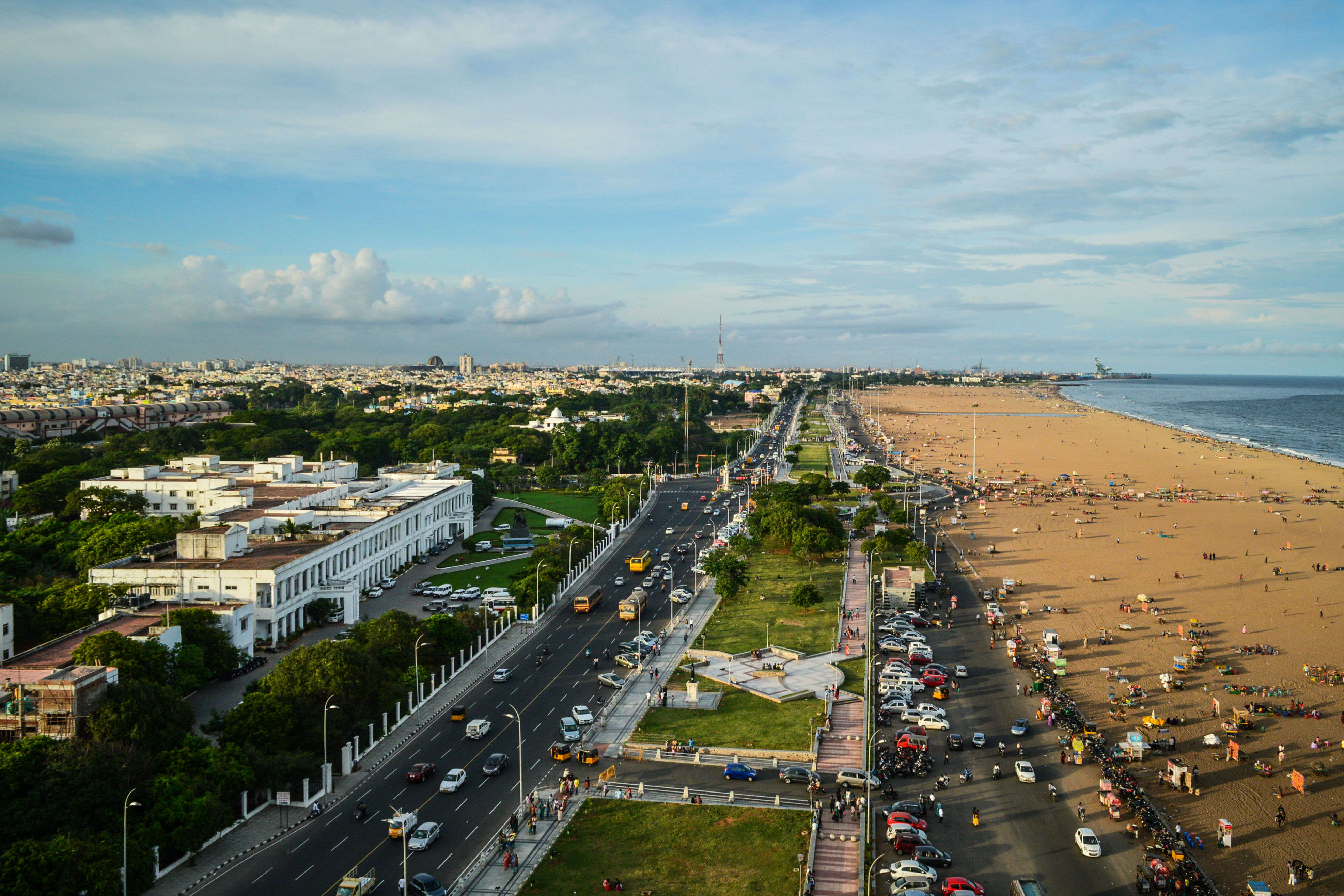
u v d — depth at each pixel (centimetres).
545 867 10831
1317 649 19825
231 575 18812
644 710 16138
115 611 17325
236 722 13025
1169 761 14088
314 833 11712
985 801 12781
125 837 9744
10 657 16700
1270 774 13862
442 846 11362
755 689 17062
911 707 16150
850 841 11506
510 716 15188
